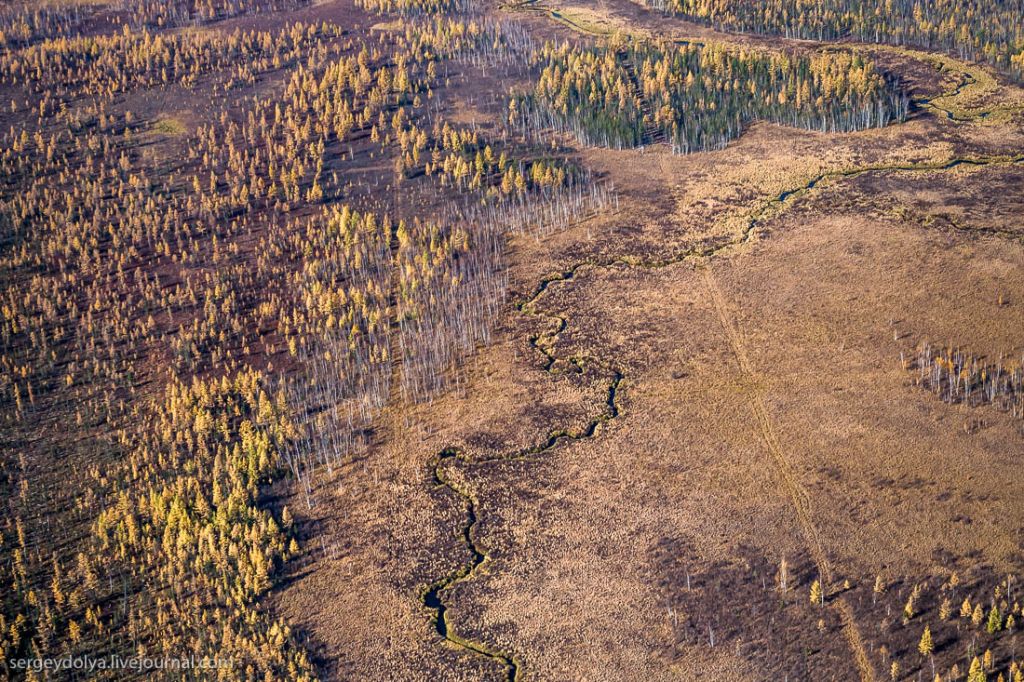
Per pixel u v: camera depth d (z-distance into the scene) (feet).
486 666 477.36
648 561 524.52
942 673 455.22
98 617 525.34
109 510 583.58
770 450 589.73
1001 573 500.33
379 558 541.34
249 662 488.02
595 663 473.67
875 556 516.73
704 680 461.37
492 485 580.71
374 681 476.54
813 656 468.34
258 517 561.84
